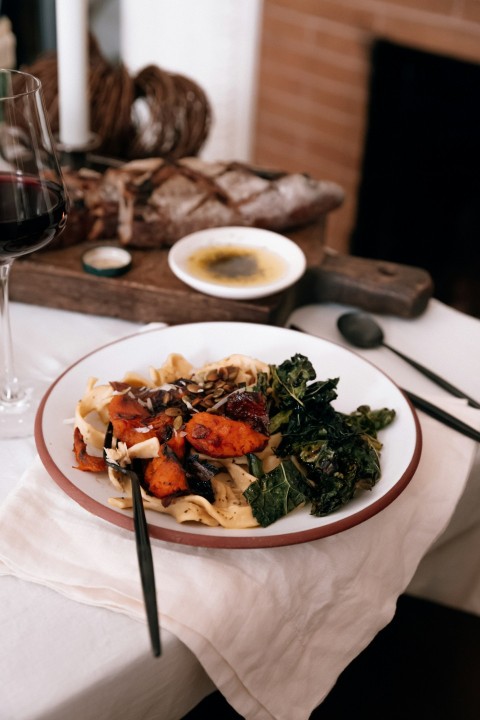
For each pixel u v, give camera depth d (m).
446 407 0.93
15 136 0.77
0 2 2.49
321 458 0.75
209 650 0.65
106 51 2.80
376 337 1.08
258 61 2.67
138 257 1.17
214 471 0.75
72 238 1.16
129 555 0.71
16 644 0.63
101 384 0.90
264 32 2.59
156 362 0.94
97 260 1.14
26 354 1.03
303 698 0.75
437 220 2.50
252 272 1.12
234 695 0.69
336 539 0.77
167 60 2.75
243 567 0.71
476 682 1.32
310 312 1.17
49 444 0.78
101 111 1.43
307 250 1.21
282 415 0.81
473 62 2.12
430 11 2.15
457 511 0.93
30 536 0.72
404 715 1.26
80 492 0.72
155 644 0.55
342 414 0.84
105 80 1.45
